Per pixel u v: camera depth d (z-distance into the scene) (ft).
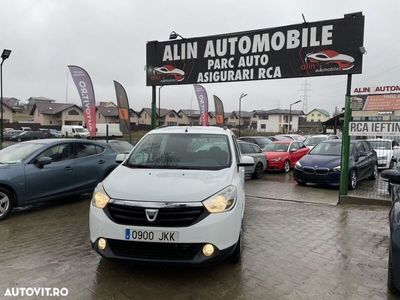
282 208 26.09
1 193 21.44
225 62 33.63
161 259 12.06
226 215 12.53
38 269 14.17
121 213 12.32
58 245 17.03
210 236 12.07
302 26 29.55
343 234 19.45
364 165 37.88
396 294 12.40
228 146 17.21
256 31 31.81
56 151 24.79
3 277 13.44
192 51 35.19
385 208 26.18
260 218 22.91
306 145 61.93
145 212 12.01
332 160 36.68
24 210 24.35
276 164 49.39
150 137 18.15
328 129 162.30
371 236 19.16
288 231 19.89
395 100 26.32
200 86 76.59
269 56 31.37
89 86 52.85
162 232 11.89
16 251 16.19
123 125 59.21
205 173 14.53
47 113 254.06
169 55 36.47
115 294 12.17
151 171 14.82
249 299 11.96
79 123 260.42
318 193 33.37
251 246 17.21
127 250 12.30
